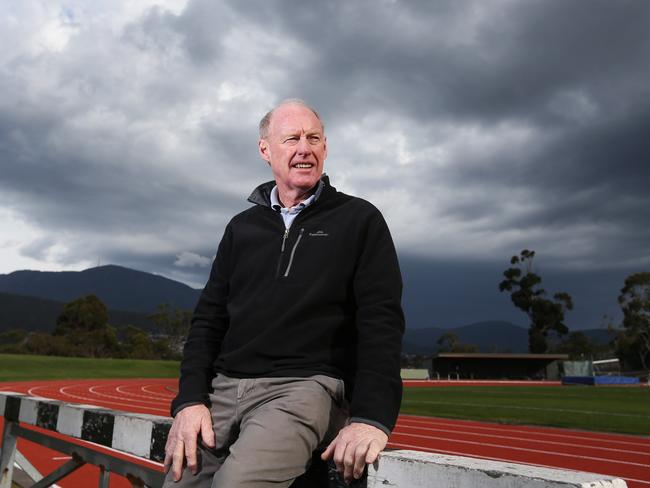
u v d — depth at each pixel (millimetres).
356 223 1407
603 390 33469
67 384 30438
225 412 1390
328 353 1350
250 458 1146
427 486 976
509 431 11078
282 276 1410
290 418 1216
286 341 1349
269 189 1633
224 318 1621
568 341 84812
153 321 81000
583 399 22844
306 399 1250
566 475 846
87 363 47938
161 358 76250
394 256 1397
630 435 10500
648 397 24969
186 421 1385
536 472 869
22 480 2846
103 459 1808
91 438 1845
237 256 1559
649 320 62688
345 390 1368
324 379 1309
